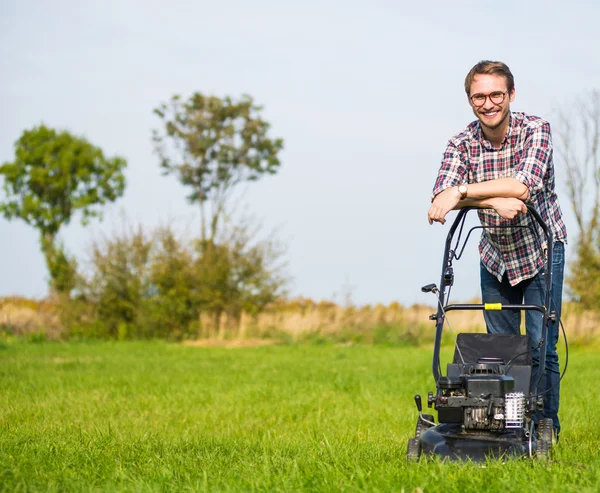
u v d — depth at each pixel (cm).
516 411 532
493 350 609
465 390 547
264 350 2373
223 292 3062
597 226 2692
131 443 695
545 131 619
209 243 3145
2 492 496
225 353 2216
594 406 952
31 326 3041
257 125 4500
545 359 627
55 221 5075
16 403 1041
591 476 502
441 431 573
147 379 1396
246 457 621
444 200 575
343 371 1558
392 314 2880
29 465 581
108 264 3006
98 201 5175
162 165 4478
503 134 627
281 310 3117
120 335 2994
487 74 607
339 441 725
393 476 504
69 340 2927
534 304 659
